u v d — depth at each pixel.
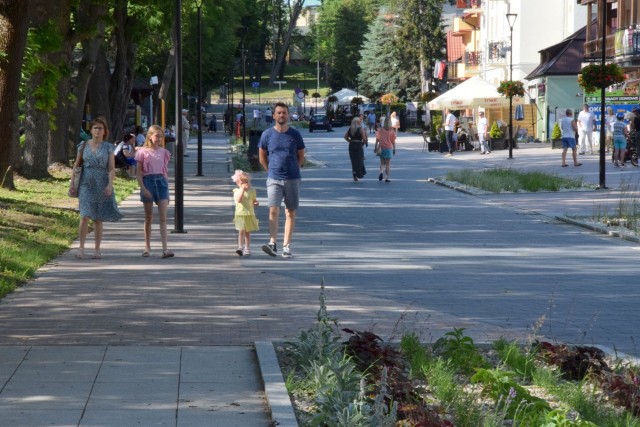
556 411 6.95
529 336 9.57
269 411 7.43
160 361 8.91
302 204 27.00
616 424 7.40
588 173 37.19
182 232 20.11
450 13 123.62
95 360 8.92
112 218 16.16
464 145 59.22
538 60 73.06
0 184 26.94
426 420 6.68
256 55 171.38
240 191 16.61
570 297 12.93
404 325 10.70
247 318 11.05
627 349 9.82
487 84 57.91
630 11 54.03
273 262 16.03
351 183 35.19
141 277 14.14
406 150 61.50
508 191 30.89
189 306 11.79
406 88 110.62
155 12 39.69
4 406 7.46
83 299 12.21
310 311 11.52
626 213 22.39
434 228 21.61
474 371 8.73
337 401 6.76
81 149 16.11
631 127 40.75
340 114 111.38
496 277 14.66
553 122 65.31
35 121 31.52
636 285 13.98
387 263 16.08
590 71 31.94
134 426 7.01
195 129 87.50
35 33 28.12
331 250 17.73
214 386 8.12
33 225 19.72
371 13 148.50
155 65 71.88
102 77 39.84
